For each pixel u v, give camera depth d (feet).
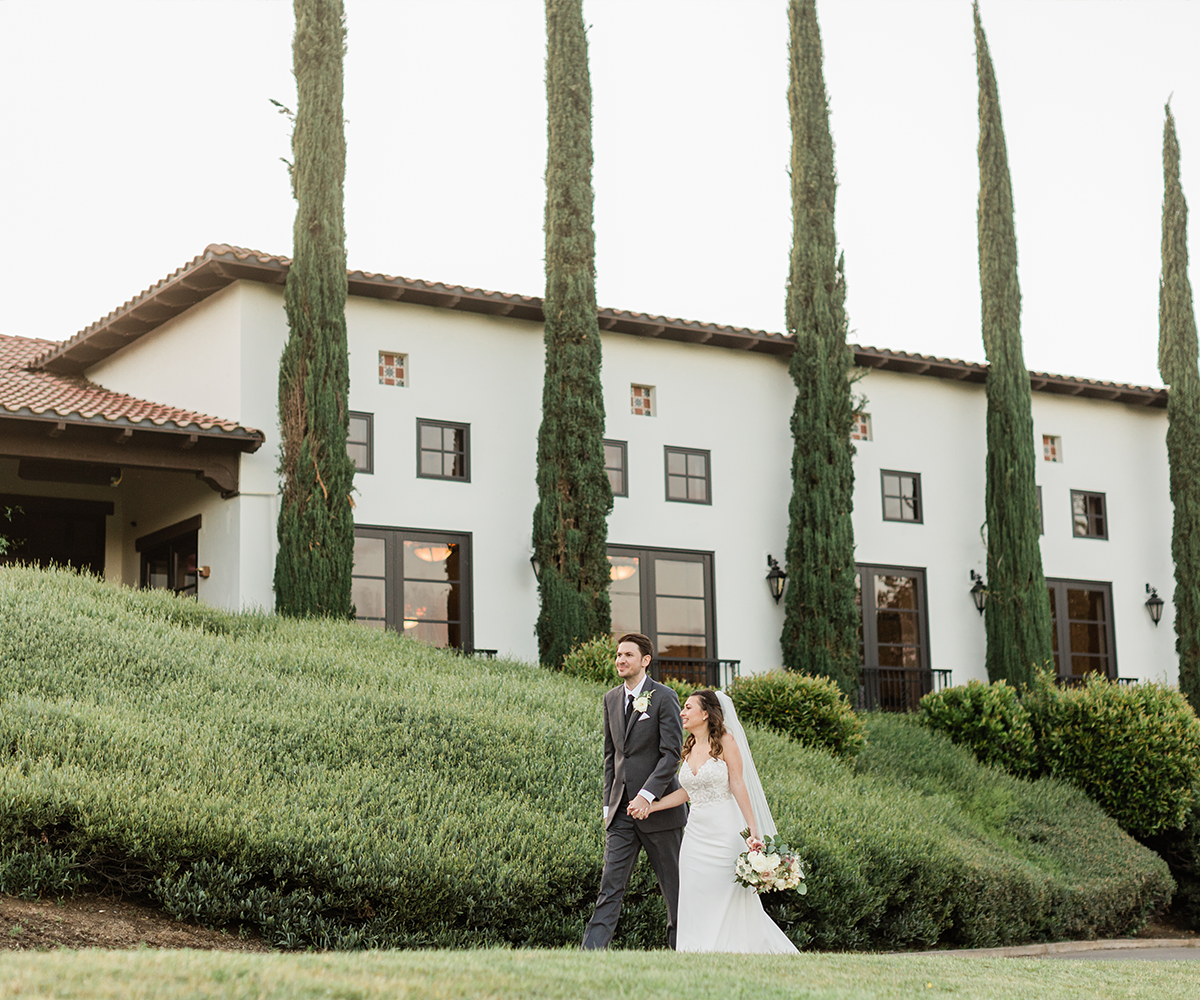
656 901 29.84
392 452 57.31
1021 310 72.02
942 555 70.85
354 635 48.62
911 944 37.01
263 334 55.42
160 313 59.72
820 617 63.00
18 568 48.37
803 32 69.00
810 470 64.59
